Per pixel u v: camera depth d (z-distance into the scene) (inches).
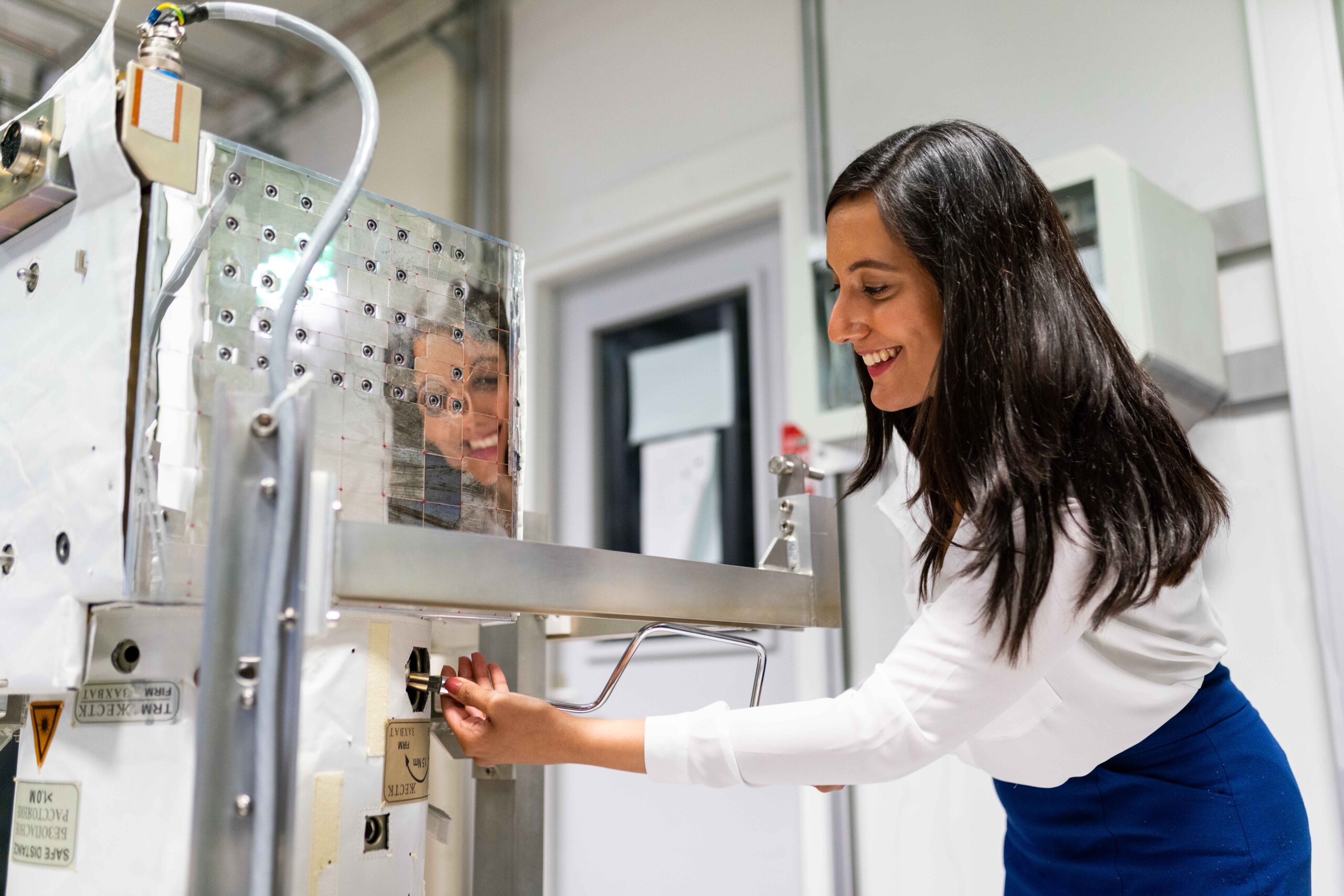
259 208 27.7
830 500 38.0
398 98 123.3
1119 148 74.2
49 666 25.9
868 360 37.5
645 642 100.1
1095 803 36.1
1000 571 29.2
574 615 28.2
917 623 31.4
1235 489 66.3
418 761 30.9
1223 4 70.9
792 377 76.7
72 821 27.4
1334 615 60.7
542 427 111.6
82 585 25.1
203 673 21.5
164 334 25.1
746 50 100.7
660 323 108.3
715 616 32.1
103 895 26.3
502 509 33.2
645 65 108.5
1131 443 32.0
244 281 27.1
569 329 114.8
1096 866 36.3
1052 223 34.9
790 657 90.6
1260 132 66.9
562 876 102.3
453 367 32.3
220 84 123.3
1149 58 73.7
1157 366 60.0
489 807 36.0
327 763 28.2
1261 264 67.1
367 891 28.8
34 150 27.2
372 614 29.5
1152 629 35.3
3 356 29.5
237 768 21.6
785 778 29.6
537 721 29.1
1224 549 66.1
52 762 28.3
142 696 26.6
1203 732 35.7
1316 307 63.3
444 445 31.6
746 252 101.6
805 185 93.4
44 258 28.3
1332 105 64.2
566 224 112.0
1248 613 64.8
